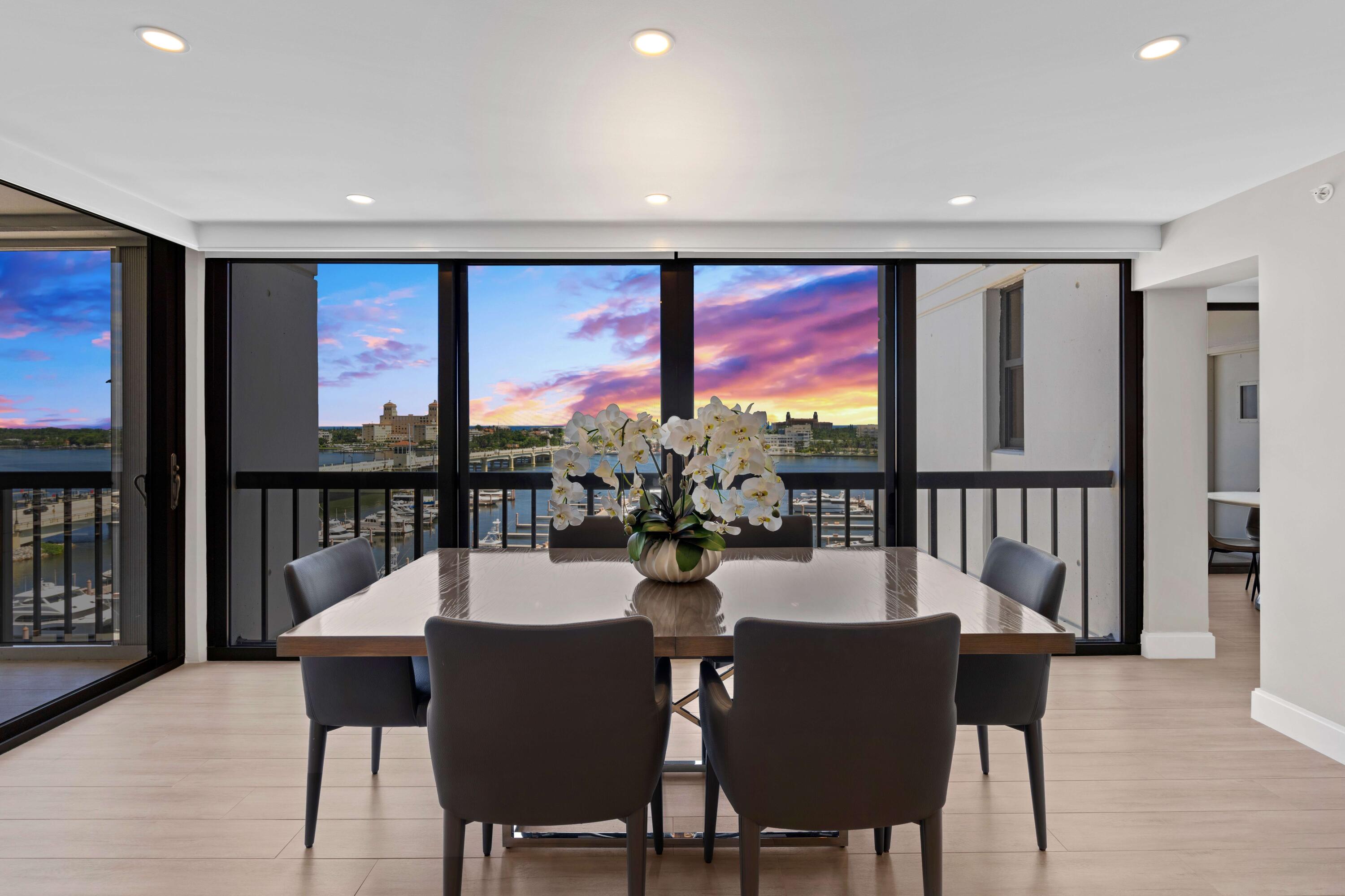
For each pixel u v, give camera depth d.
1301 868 1.97
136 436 3.51
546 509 3.93
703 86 2.16
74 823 2.20
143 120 2.38
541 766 1.50
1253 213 3.07
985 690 2.02
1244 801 2.34
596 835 2.11
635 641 1.49
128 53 1.95
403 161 2.76
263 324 3.95
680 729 2.95
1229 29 1.85
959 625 1.49
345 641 1.65
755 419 2.11
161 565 3.67
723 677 2.08
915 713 1.47
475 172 2.88
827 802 1.49
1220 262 3.25
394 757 2.69
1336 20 1.81
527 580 2.27
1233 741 2.79
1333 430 2.67
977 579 2.41
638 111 2.33
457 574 2.37
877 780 1.48
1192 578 3.82
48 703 2.99
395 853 2.06
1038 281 3.95
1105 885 1.90
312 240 3.63
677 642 1.66
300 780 2.48
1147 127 2.45
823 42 1.92
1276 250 2.94
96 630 3.26
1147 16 1.79
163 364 3.67
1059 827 2.19
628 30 1.85
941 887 1.58
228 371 3.93
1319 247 2.74
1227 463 6.21
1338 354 2.65
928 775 1.50
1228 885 1.90
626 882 1.94
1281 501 2.89
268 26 1.82
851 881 1.94
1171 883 1.91
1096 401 3.98
